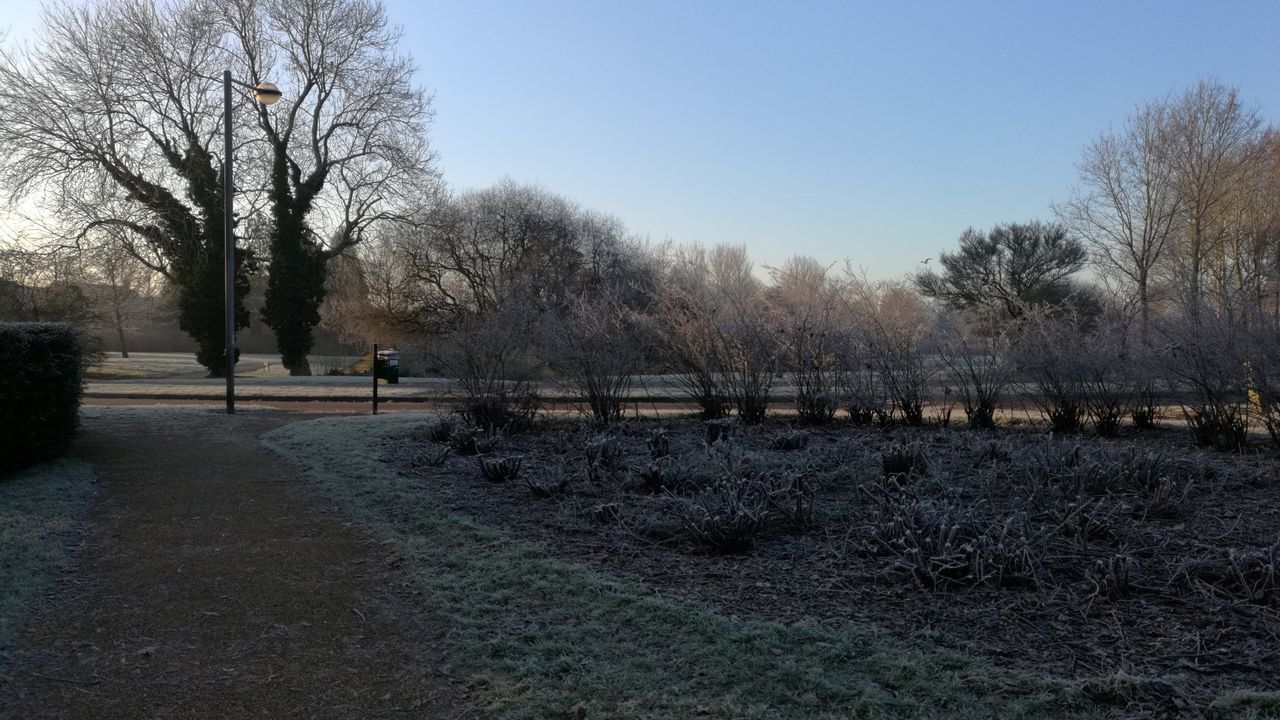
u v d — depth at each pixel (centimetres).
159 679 407
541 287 3200
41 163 2836
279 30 3167
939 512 583
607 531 632
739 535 583
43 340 860
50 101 2875
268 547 615
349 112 3288
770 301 1202
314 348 4734
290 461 909
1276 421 905
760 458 806
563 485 761
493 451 971
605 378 1163
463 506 715
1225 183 2398
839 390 1162
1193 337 925
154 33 2986
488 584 523
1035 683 374
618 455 888
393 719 368
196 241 3111
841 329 1156
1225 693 362
